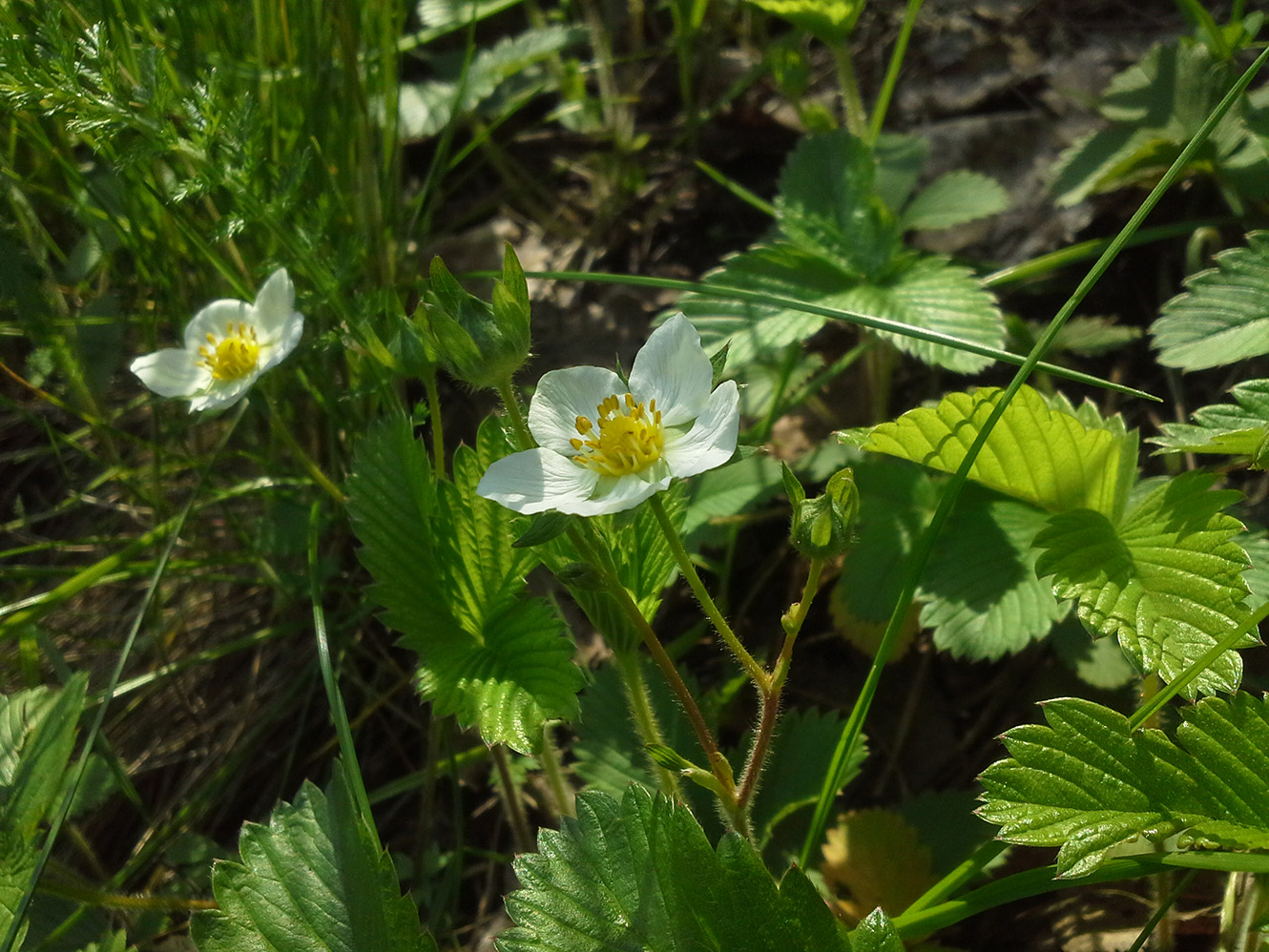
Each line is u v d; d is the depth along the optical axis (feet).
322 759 0.52
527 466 0.31
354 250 0.42
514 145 0.73
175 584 0.56
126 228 0.53
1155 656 0.32
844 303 0.47
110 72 0.39
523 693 0.34
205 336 0.46
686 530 0.50
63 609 0.56
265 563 0.52
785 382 0.50
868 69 0.69
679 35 0.66
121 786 0.47
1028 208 0.59
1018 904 0.41
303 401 0.54
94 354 0.55
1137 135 0.52
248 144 0.40
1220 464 0.46
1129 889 0.40
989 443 0.37
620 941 0.30
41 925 0.42
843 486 0.29
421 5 0.64
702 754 0.44
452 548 0.36
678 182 0.68
